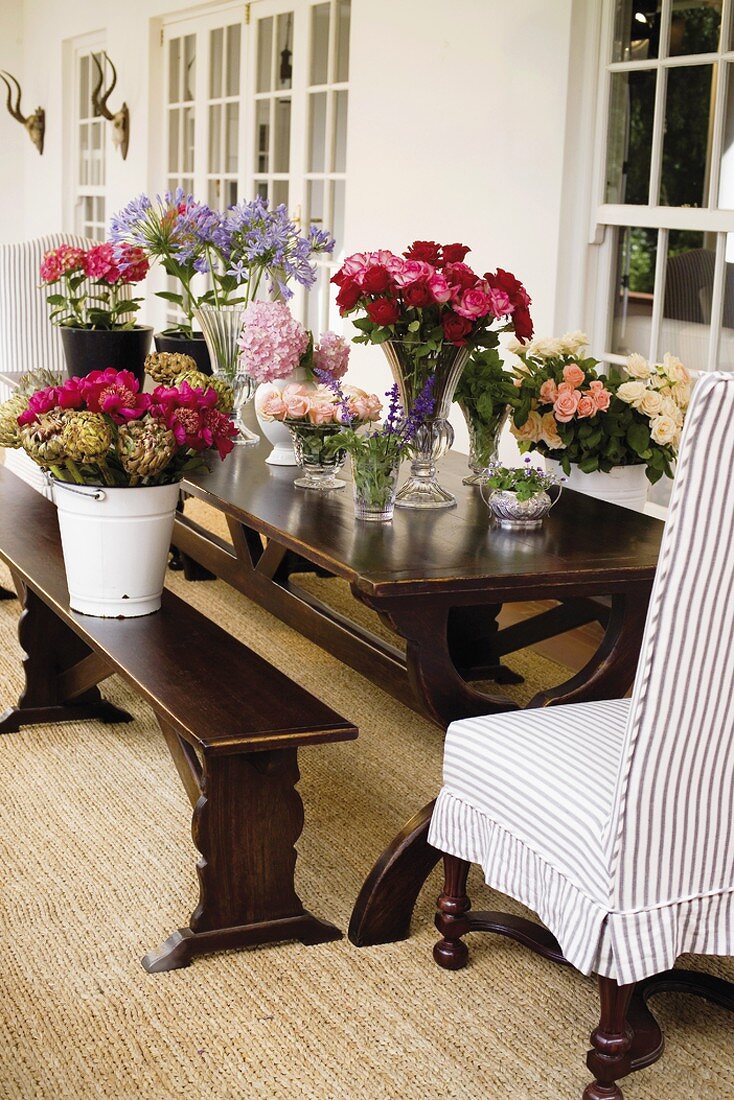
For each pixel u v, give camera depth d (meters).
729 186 4.15
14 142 10.97
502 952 2.50
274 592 3.57
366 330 2.84
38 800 3.07
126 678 2.49
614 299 4.73
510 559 2.56
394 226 5.88
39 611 3.44
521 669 4.12
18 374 5.02
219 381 3.33
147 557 2.79
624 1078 2.11
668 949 1.91
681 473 1.74
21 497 3.87
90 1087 2.03
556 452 3.56
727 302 4.24
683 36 4.26
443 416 2.95
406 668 2.84
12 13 10.79
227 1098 2.02
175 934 2.41
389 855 2.46
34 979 2.32
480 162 5.20
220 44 7.61
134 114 8.67
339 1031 2.21
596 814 1.94
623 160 4.59
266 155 7.21
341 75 6.42
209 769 2.35
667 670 1.79
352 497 3.12
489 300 2.73
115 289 4.41
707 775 1.89
